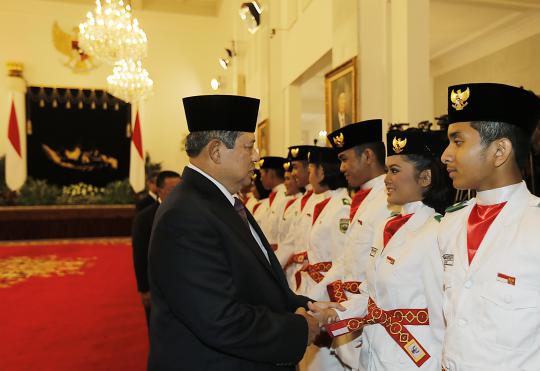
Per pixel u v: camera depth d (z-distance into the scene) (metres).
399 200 1.87
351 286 2.27
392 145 1.87
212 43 13.77
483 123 1.29
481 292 1.27
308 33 6.62
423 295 1.71
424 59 4.10
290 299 1.85
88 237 11.63
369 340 1.86
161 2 13.62
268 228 4.52
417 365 1.67
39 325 4.64
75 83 12.70
